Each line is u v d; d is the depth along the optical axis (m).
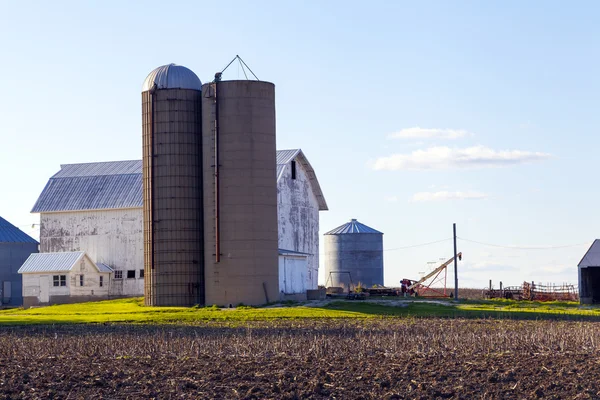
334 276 120.31
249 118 80.38
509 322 65.12
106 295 95.81
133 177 100.12
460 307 82.50
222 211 80.00
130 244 96.12
